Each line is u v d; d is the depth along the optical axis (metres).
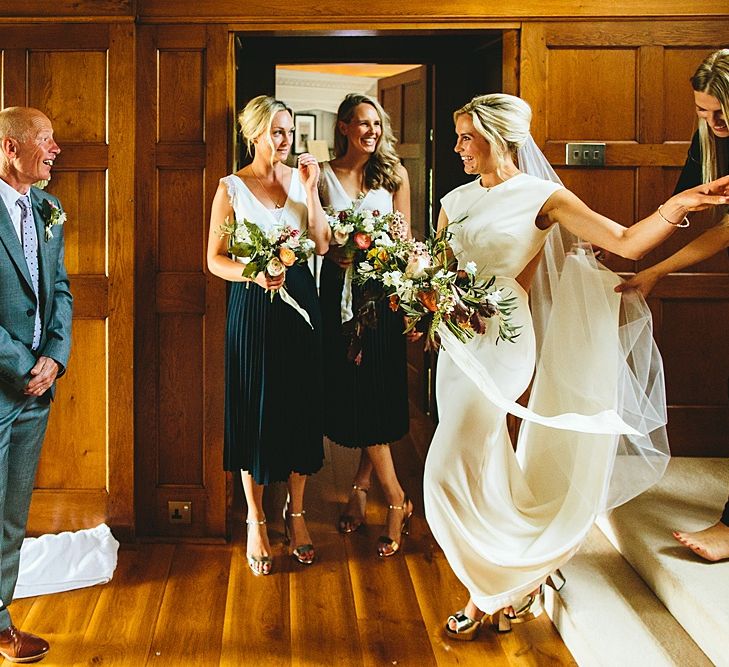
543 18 3.68
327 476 4.88
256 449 3.48
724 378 3.85
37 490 3.83
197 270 3.79
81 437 3.82
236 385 3.51
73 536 3.70
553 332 3.02
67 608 3.22
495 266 2.92
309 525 4.09
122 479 3.81
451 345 2.84
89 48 3.69
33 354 2.84
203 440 3.85
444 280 2.71
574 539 2.77
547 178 3.17
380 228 3.53
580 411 2.93
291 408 3.50
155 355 3.83
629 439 2.97
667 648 2.55
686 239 3.77
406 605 3.27
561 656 2.88
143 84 3.72
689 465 3.75
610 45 3.71
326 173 3.79
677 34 3.70
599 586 2.97
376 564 3.64
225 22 3.69
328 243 3.64
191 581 3.47
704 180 2.83
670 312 3.83
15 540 2.89
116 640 2.99
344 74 8.13
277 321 3.47
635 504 3.27
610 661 2.50
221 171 3.74
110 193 3.72
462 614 3.02
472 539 2.80
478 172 2.98
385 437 3.75
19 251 2.77
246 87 4.82
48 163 2.80
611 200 3.78
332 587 3.42
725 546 2.79
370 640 3.00
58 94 3.71
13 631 2.86
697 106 2.65
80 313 3.77
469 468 2.86
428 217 5.32
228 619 3.15
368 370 3.73
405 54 4.98
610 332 2.89
